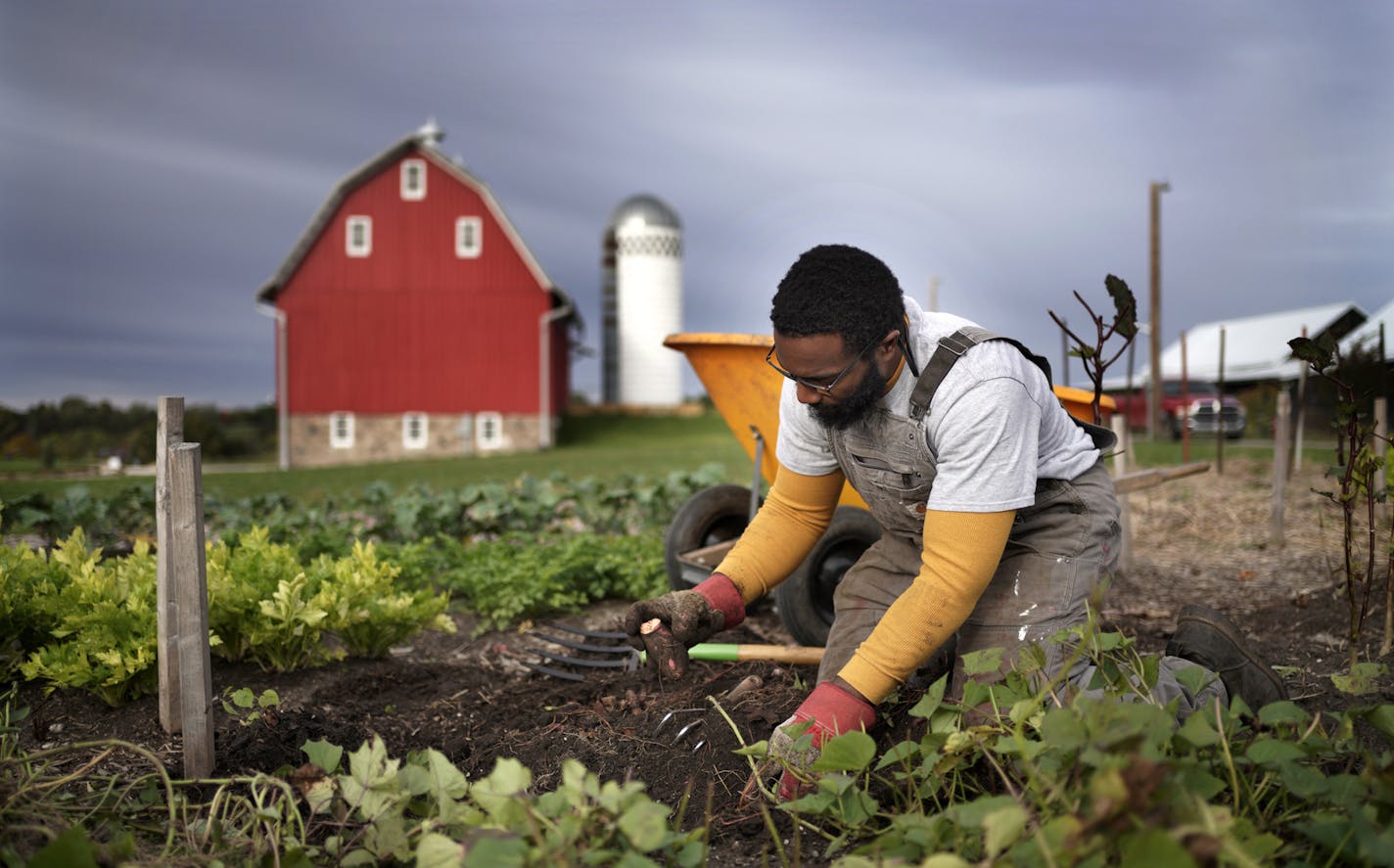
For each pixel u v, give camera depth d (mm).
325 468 23094
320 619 3652
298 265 34594
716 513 4605
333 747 2154
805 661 3215
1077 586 2533
